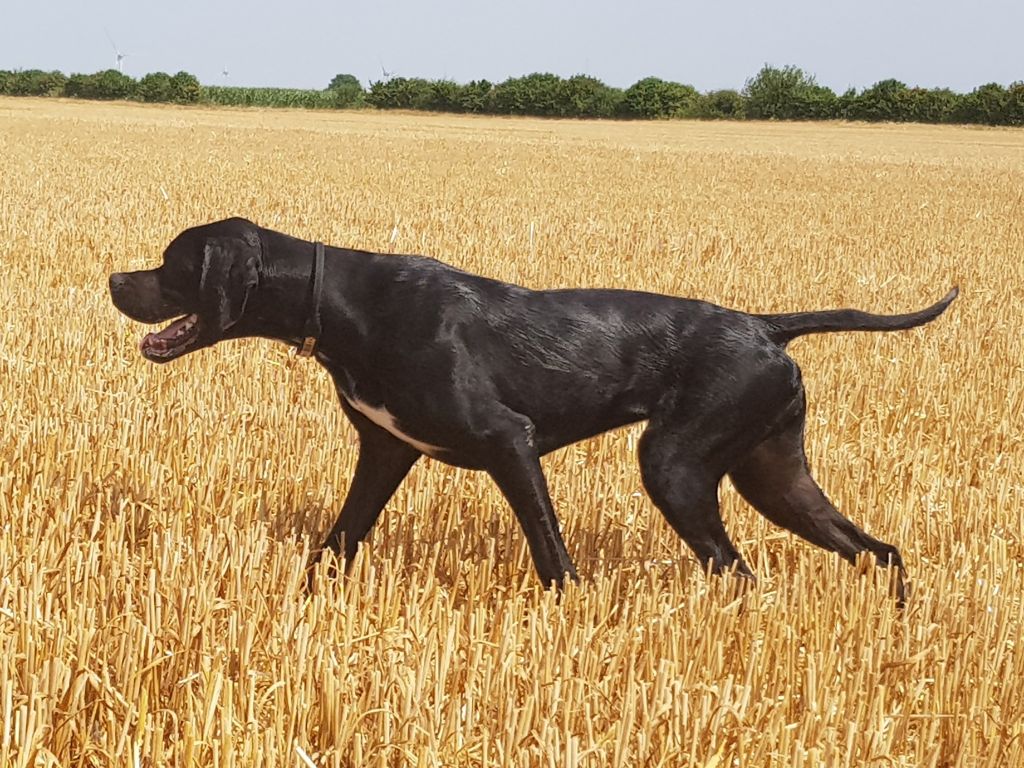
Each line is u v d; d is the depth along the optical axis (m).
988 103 69.75
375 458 4.88
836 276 13.56
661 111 74.75
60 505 5.02
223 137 38.56
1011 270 14.68
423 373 4.46
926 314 4.90
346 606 4.14
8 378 7.23
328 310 4.56
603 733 3.59
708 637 4.07
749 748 3.49
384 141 39.91
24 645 3.67
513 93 75.50
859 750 3.55
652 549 5.50
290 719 3.39
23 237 13.09
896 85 73.12
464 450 4.55
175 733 3.33
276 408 6.91
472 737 3.46
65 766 3.25
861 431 7.32
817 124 71.25
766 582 4.79
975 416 7.83
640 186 25.62
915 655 4.04
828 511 5.01
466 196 21.23
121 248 12.65
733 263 14.13
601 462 6.39
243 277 4.53
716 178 28.89
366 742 3.39
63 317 9.07
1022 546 5.58
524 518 4.55
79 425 6.22
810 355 9.20
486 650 3.96
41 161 24.80
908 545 5.56
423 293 4.53
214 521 5.07
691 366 4.72
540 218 18.02
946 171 33.78
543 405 4.61
